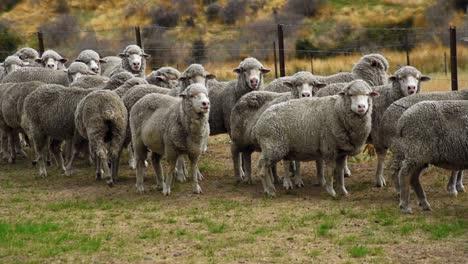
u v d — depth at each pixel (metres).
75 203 13.99
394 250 10.52
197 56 44.28
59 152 17.58
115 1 55.31
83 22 52.69
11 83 18.86
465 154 11.82
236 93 16.53
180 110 13.69
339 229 11.62
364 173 15.90
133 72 20.75
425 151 11.97
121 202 13.96
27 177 17.02
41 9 55.12
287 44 45.22
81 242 11.29
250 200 13.80
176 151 14.02
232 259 10.30
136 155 14.80
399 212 12.51
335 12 50.69
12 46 46.03
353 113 13.23
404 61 36.78
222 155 18.61
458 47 40.00
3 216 13.27
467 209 12.66
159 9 52.06
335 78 16.80
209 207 13.31
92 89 16.58
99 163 16.19
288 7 51.56
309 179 15.59
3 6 55.69
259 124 13.98
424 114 11.96
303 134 13.67
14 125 18.41
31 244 11.24
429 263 9.95
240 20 50.91
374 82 16.88
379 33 45.72
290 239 11.16
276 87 16.67
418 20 48.00
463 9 48.91
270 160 13.90
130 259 10.45
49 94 16.55
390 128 13.49
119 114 15.10
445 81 28.44
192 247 10.93
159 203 13.80
